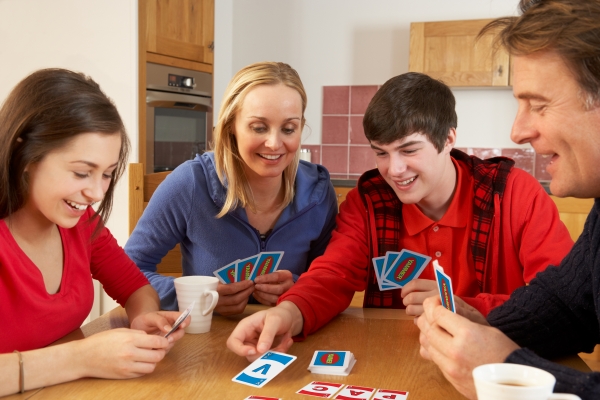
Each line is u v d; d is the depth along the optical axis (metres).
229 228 1.68
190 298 1.30
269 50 4.58
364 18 4.37
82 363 1.03
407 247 1.68
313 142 4.57
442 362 0.97
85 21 3.32
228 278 1.58
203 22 3.87
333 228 1.82
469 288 1.64
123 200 3.29
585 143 0.90
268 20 4.56
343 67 4.44
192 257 1.73
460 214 1.63
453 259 1.65
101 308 1.99
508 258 1.61
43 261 1.24
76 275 1.31
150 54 3.40
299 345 1.26
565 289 1.18
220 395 0.98
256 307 1.55
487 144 4.18
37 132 1.06
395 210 1.69
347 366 1.09
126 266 1.47
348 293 1.53
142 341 1.05
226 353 1.19
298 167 1.77
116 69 3.31
